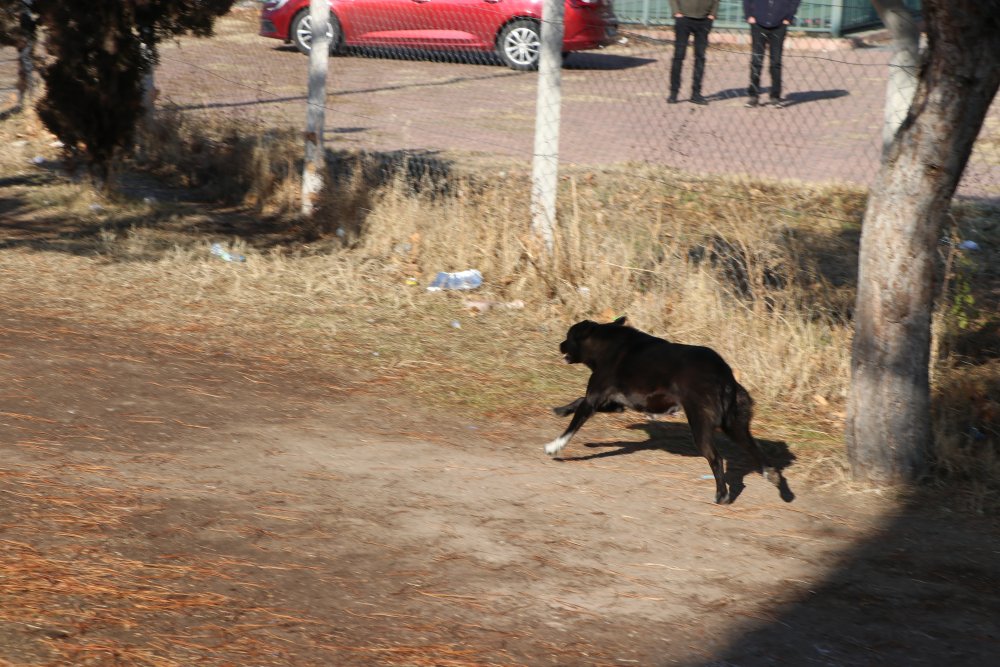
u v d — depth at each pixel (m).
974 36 6.24
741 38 25.97
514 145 17.61
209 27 14.37
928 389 7.07
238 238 12.95
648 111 20.17
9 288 10.50
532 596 5.26
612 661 4.71
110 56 13.50
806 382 9.01
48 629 4.46
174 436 7.16
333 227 13.28
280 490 6.36
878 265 6.86
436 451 7.33
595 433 8.00
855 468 7.18
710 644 4.93
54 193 14.48
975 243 12.50
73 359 8.56
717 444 7.85
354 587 5.19
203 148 16.53
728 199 14.23
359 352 9.45
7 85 21.92
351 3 23.84
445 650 4.66
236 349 9.29
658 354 6.76
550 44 11.07
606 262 10.98
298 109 20.56
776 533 6.31
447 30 23.55
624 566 5.70
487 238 11.92
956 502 6.88
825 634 5.12
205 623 4.68
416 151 16.95
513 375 9.12
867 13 28.72
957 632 5.23
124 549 5.34
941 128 6.48
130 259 11.79
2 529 5.38
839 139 17.83
